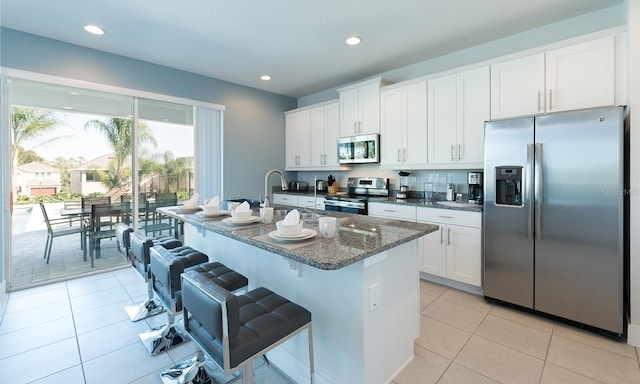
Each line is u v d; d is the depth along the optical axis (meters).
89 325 2.35
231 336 1.12
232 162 4.55
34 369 1.84
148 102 3.78
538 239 2.38
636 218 2.01
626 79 2.19
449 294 2.92
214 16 2.64
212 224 2.02
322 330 1.64
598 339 2.12
